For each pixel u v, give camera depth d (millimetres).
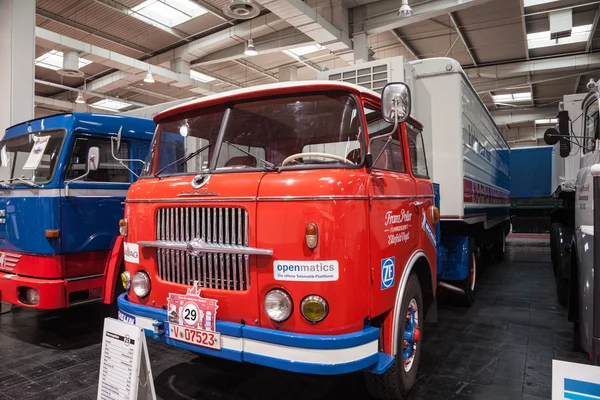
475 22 11727
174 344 2873
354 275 2545
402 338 3094
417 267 3834
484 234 7777
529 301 6320
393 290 3029
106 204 4980
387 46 13688
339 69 5566
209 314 2711
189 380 3674
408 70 5312
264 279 2602
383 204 2928
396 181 3219
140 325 3055
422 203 3775
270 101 3018
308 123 2975
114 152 5129
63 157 4625
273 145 3107
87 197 4801
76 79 16438
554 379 1849
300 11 9656
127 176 5266
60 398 3406
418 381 3654
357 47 11523
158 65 14695
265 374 3789
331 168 2654
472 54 14141
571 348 4414
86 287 4773
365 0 11117
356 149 2822
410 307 3441
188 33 12781
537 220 12617
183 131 3320
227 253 2711
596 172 2320
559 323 5246
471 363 4043
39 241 4516
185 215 2938
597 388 1781
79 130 4770
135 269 3215
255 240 2625
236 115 3123
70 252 4637
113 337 2645
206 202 2799
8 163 5121
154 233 3090
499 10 11008
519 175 13680
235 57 13625
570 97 6188
